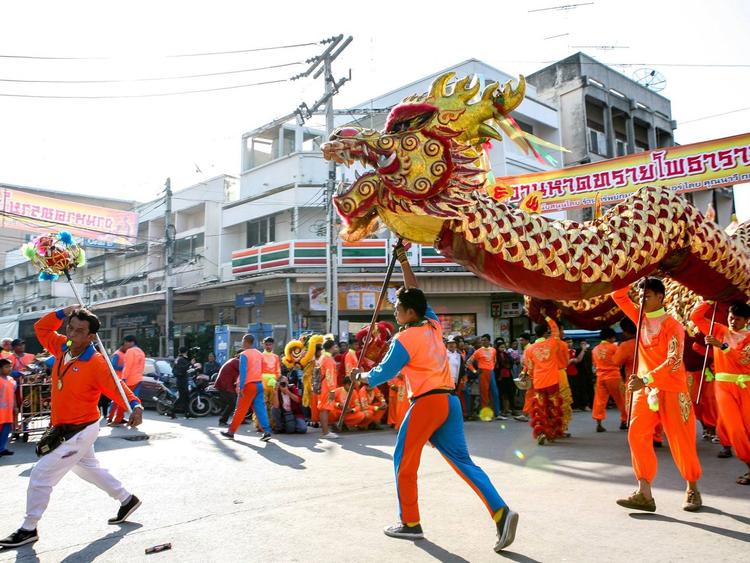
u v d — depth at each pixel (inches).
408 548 159.5
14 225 918.4
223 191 1082.1
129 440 380.5
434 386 164.9
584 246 194.7
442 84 182.4
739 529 171.3
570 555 151.8
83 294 1331.2
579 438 371.6
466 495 219.3
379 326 257.9
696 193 1136.2
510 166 821.9
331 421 429.1
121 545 167.8
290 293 821.2
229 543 167.2
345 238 194.5
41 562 155.6
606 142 999.0
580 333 614.9
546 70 1019.3
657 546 157.4
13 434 402.9
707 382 335.0
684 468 192.5
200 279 1055.0
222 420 476.7
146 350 1111.6
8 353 443.5
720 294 251.4
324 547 161.8
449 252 190.7
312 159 938.7
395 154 176.2
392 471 270.2
